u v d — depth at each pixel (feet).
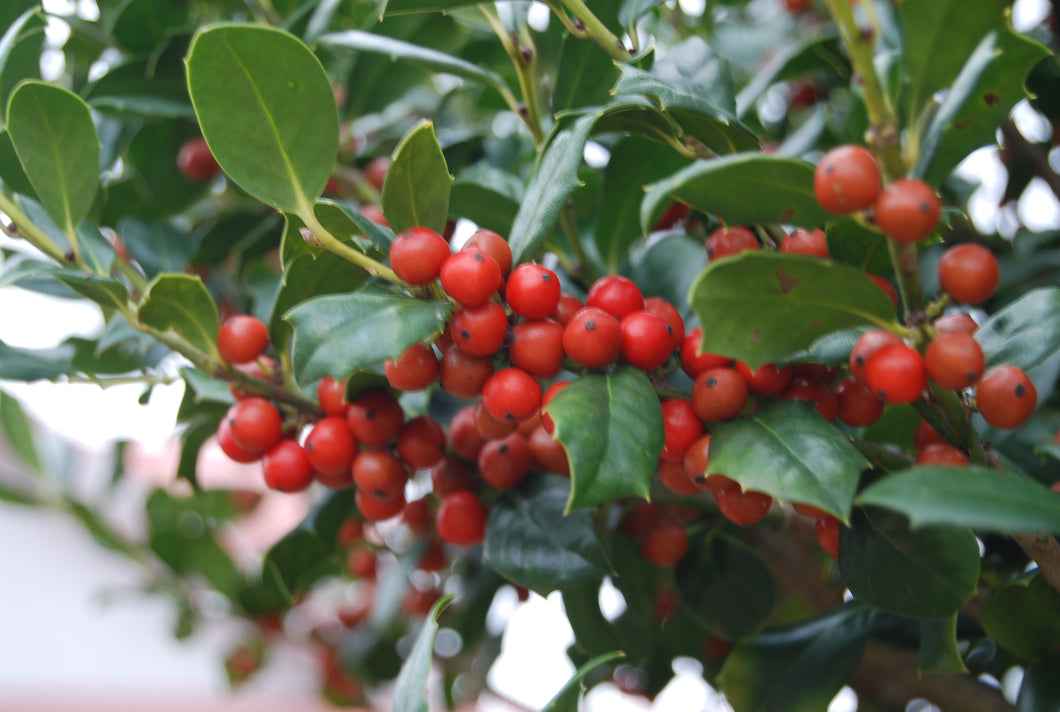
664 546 1.48
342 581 2.14
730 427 1.18
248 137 1.22
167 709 3.15
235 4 1.62
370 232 1.25
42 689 3.09
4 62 1.35
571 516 1.35
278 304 1.34
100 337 1.50
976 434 1.19
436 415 1.50
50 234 1.40
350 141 1.66
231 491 2.20
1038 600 1.25
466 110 1.97
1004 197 1.68
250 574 2.10
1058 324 1.22
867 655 1.46
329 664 2.17
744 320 1.15
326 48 1.59
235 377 1.38
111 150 1.60
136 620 3.32
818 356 1.21
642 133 1.32
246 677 2.29
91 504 2.19
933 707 1.59
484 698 2.01
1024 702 1.26
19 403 2.08
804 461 1.15
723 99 1.28
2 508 3.18
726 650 1.64
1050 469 1.39
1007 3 1.11
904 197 1.09
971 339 1.13
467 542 1.40
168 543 2.08
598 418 1.15
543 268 1.20
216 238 1.59
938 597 1.21
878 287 1.14
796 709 1.35
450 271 1.18
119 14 1.58
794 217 1.17
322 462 1.34
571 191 1.23
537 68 1.56
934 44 1.12
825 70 1.60
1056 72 1.59
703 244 1.49
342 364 1.17
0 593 3.14
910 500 1.05
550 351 1.20
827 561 1.59
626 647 1.59
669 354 1.22
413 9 1.37
